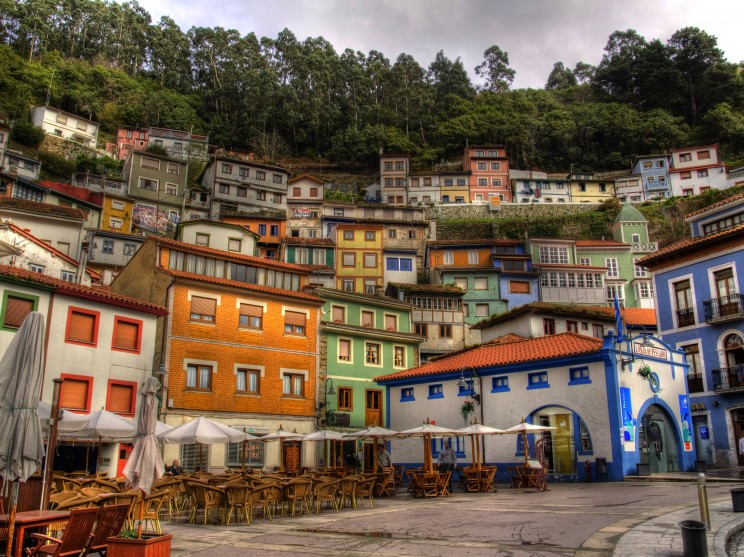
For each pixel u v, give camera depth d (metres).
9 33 114.31
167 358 28.34
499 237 76.88
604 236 76.62
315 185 76.56
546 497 17.81
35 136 81.38
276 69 132.12
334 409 34.41
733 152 105.31
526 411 25.56
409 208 73.25
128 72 125.62
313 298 34.44
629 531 10.97
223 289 31.11
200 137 95.12
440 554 9.68
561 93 143.50
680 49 130.12
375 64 137.75
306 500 16.44
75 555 8.00
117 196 62.25
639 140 110.56
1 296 22.95
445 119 125.31
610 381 22.73
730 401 29.36
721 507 13.45
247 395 30.75
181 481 16.41
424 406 30.31
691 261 32.22
